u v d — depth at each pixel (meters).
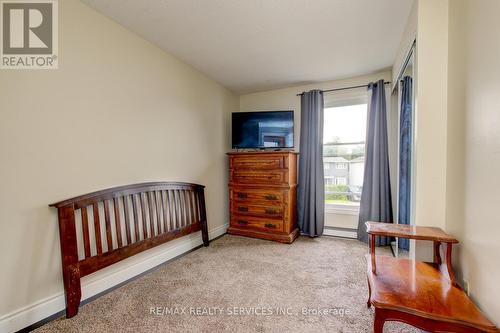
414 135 1.74
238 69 3.03
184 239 2.76
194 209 2.89
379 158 2.97
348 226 3.37
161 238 2.32
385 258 1.52
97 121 1.88
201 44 2.40
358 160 3.37
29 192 1.49
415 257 1.62
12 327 1.41
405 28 2.07
